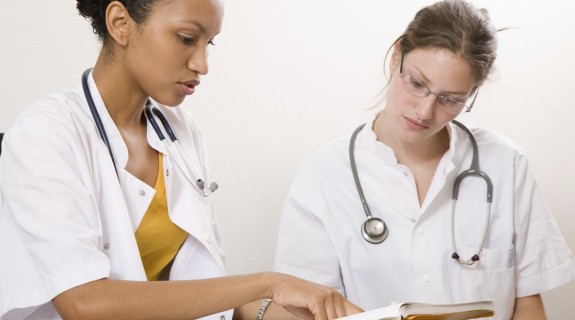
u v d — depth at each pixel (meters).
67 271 0.96
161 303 0.95
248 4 2.16
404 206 1.50
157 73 1.08
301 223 1.55
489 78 1.44
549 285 1.53
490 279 1.48
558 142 2.42
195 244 1.26
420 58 1.32
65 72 2.05
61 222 0.98
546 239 1.54
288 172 2.26
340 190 1.54
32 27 2.01
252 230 2.24
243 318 1.30
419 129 1.38
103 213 1.12
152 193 1.19
